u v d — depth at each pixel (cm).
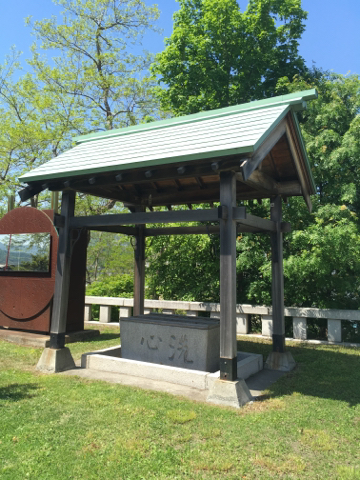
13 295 925
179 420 405
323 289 989
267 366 644
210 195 789
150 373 569
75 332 905
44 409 438
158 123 731
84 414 424
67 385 526
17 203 1802
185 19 1593
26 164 1741
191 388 521
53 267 872
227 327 477
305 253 894
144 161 516
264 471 315
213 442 361
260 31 1489
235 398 455
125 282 1295
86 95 1880
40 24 1817
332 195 1074
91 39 1914
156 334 631
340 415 433
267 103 605
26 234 926
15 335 873
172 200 830
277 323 650
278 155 612
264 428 394
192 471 313
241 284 1101
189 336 596
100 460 328
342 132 1116
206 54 1504
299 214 977
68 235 641
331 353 752
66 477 304
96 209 1844
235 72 1573
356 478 303
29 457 332
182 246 1112
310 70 1479
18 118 1780
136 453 338
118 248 2058
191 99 1423
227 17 1452
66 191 645
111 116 1884
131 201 825
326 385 547
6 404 452
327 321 943
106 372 603
